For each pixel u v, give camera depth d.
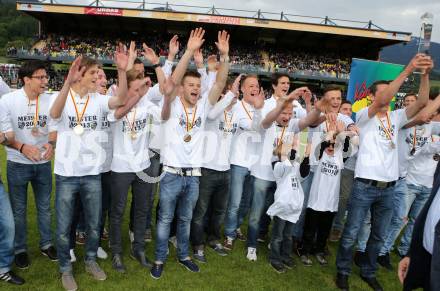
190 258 4.09
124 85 3.18
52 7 26.86
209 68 4.58
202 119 3.64
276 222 3.95
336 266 3.96
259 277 3.83
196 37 3.37
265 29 30.17
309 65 31.67
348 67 31.80
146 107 3.77
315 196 4.15
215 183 4.04
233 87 4.32
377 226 3.73
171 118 3.55
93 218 3.49
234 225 4.41
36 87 3.46
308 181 4.30
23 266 3.64
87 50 30.09
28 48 29.53
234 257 4.26
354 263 4.43
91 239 3.56
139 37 32.31
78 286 3.39
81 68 3.15
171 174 3.55
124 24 31.28
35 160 3.33
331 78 30.27
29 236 4.35
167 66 4.43
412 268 2.46
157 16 27.19
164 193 3.58
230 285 3.61
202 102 3.71
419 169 4.41
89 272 3.62
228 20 27.48
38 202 3.81
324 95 3.91
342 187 4.70
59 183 3.28
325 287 3.76
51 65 29.36
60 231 3.32
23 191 3.65
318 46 33.62
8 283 3.34
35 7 26.92
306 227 4.27
